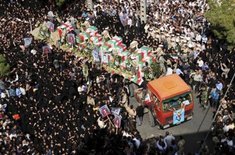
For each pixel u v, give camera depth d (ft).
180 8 152.87
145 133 110.73
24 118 104.17
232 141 95.20
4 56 130.41
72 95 112.68
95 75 123.34
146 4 150.30
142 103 114.73
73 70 122.72
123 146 98.99
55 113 104.53
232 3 124.67
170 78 111.24
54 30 156.25
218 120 103.24
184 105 108.17
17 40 140.36
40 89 113.80
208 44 132.77
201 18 143.64
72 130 99.50
